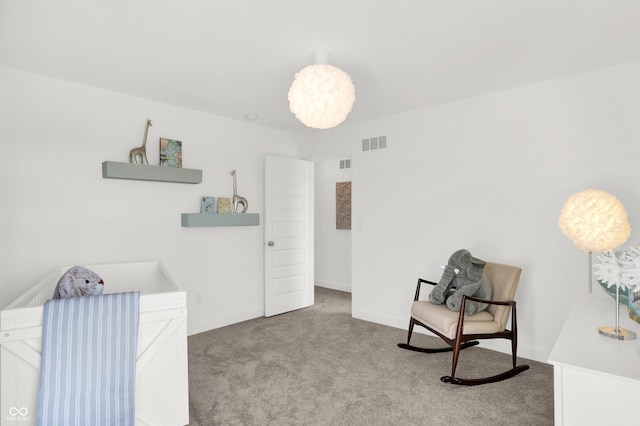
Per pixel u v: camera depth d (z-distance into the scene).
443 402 2.30
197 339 3.49
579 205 2.12
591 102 2.72
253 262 4.24
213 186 3.85
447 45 2.28
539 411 2.19
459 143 3.39
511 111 3.09
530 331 3.01
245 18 1.96
